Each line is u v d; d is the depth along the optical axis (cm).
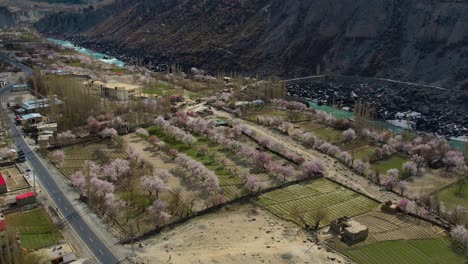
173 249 13612
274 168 19462
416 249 14162
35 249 13212
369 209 16812
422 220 16000
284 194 17850
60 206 15975
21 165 19500
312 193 18025
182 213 15862
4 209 15562
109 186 16812
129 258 12988
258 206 16762
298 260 13212
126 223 15050
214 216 15925
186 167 19625
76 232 14338
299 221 15650
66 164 19788
